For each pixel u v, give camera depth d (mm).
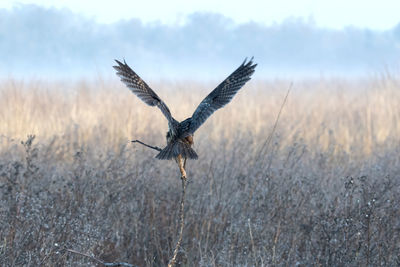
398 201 11344
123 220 11516
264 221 11094
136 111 21969
